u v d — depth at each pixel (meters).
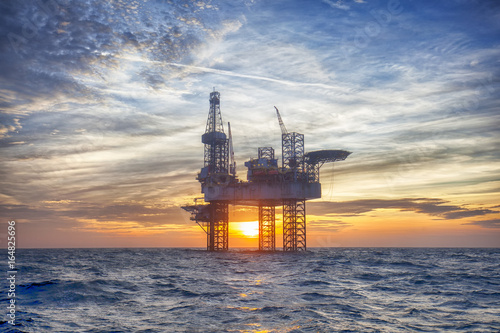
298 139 161.75
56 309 31.97
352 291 42.25
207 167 176.38
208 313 29.62
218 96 186.00
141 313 29.98
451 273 66.81
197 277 59.94
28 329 25.02
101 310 31.42
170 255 171.12
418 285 48.34
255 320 27.06
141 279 56.12
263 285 48.12
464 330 24.16
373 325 25.44
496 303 34.19
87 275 64.38
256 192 161.88
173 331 24.17
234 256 150.75
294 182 158.38
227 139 180.62
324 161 160.62
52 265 93.31
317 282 51.59
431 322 26.39
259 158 161.38
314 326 25.20
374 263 98.81
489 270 74.94
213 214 185.75
